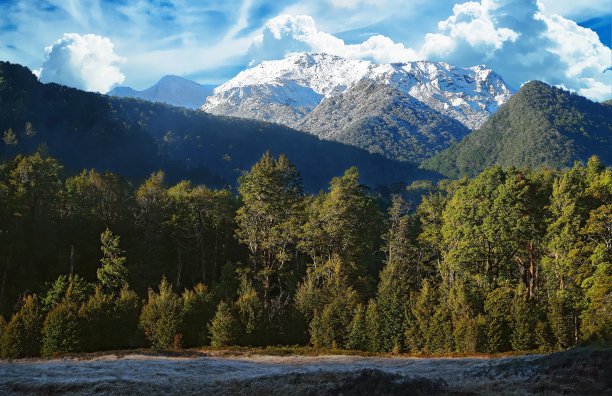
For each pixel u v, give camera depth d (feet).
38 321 152.56
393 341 173.68
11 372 109.81
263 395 82.74
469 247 197.57
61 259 207.82
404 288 186.70
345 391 77.82
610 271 153.48
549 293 188.55
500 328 163.02
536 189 200.23
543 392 73.51
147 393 89.51
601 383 74.95
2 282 189.98
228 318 170.40
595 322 149.18
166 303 168.14
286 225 207.82
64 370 115.24
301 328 186.70
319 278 216.54
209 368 124.36
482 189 206.18
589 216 178.40
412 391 76.33
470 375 101.60
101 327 159.53
